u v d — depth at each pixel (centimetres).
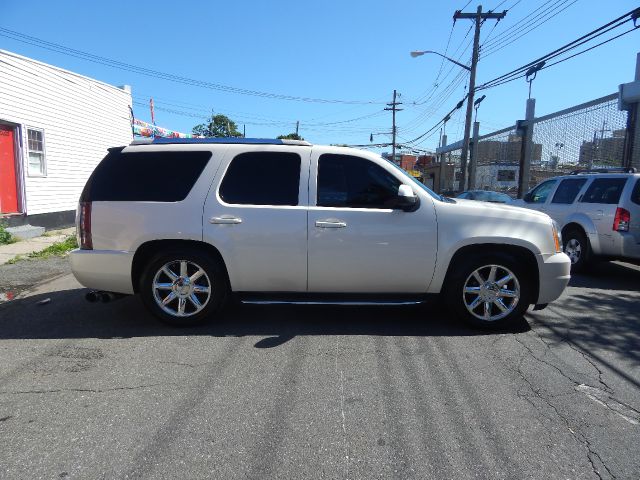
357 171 517
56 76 1475
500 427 326
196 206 507
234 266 507
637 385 391
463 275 510
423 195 512
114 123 1869
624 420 336
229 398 364
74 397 367
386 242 503
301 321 551
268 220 502
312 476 275
